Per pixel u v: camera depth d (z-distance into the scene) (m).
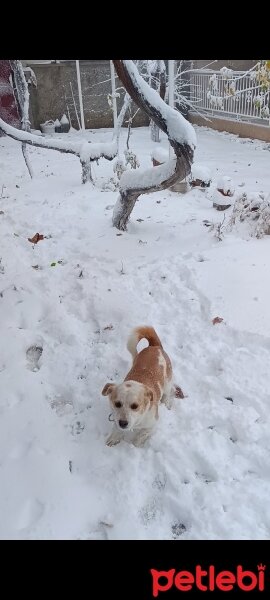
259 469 1.36
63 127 6.95
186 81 6.79
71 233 2.93
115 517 1.24
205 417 1.51
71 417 1.55
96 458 1.39
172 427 1.49
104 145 3.76
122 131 6.88
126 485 1.31
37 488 1.30
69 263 2.52
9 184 4.09
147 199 3.51
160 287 2.22
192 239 2.71
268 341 1.82
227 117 6.37
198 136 6.27
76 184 3.96
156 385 1.41
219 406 1.55
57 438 1.46
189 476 1.33
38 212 3.28
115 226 2.95
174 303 2.11
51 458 1.38
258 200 2.84
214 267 2.32
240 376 1.66
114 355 1.80
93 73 6.92
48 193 3.74
